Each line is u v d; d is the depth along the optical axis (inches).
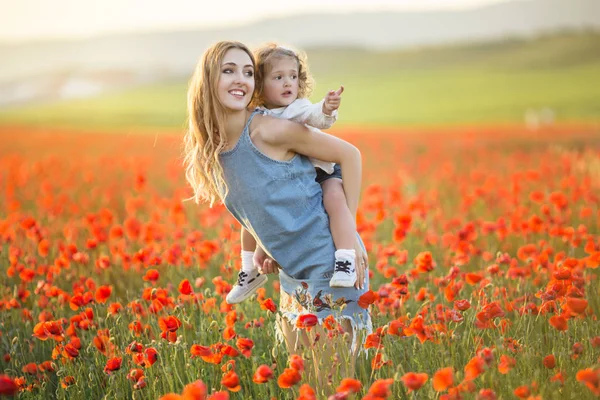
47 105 2699.3
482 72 2783.0
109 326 228.4
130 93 2935.5
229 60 182.2
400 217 285.4
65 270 297.3
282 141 183.5
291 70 193.0
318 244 184.7
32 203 547.8
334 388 166.2
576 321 198.7
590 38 3157.0
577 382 169.6
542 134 1149.1
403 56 3437.5
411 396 160.6
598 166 565.9
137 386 174.9
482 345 196.5
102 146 1173.7
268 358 211.5
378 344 171.6
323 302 185.2
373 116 1923.0
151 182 658.8
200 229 386.9
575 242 273.0
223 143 184.7
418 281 282.0
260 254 204.4
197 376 192.7
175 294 277.6
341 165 186.1
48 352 235.1
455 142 1050.7
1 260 313.7
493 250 313.0
